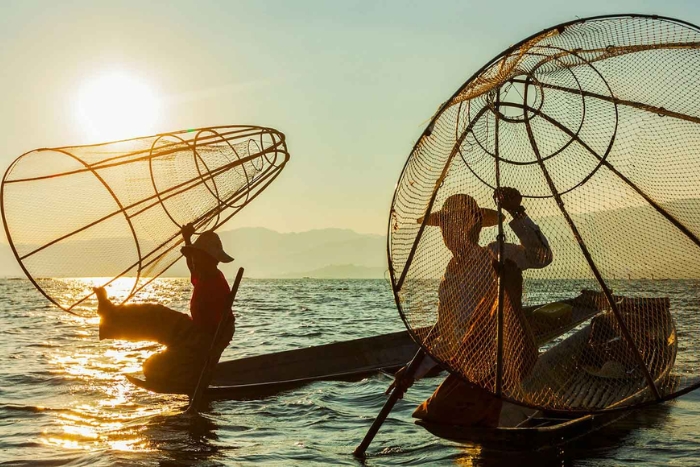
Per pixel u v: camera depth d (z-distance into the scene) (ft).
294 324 62.95
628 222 20.04
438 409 19.54
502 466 18.25
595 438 20.68
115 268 29.30
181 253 29.25
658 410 24.53
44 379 31.65
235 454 19.67
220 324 25.39
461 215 19.27
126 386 30.40
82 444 20.57
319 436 21.79
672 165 20.10
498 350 17.84
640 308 19.93
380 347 34.83
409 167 18.22
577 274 19.38
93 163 28.22
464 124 19.85
